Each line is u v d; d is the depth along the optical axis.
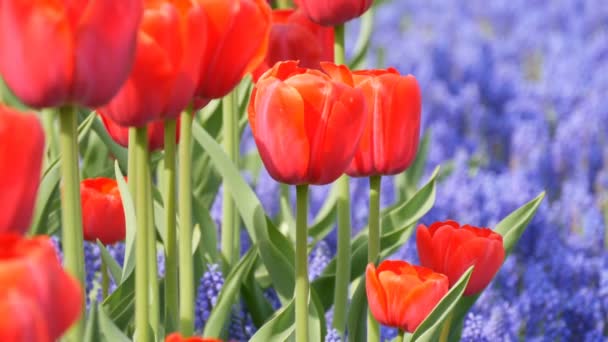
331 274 1.60
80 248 1.28
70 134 1.27
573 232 2.29
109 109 1.30
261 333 1.40
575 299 1.83
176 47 1.29
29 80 1.23
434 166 2.65
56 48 1.22
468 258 1.44
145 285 1.34
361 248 1.58
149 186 1.41
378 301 1.40
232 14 1.33
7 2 1.21
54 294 1.16
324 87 1.33
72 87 1.24
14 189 1.19
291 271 1.51
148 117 1.31
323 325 1.51
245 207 1.50
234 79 1.36
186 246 1.39
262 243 1.50
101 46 1.23
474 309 1.82
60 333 1.18
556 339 1.83
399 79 1.42
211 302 1.56
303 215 1.37
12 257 1.16
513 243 1.54
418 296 1.38
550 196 2.66
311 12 1.52
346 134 1.33
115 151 1.63
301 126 1.33
